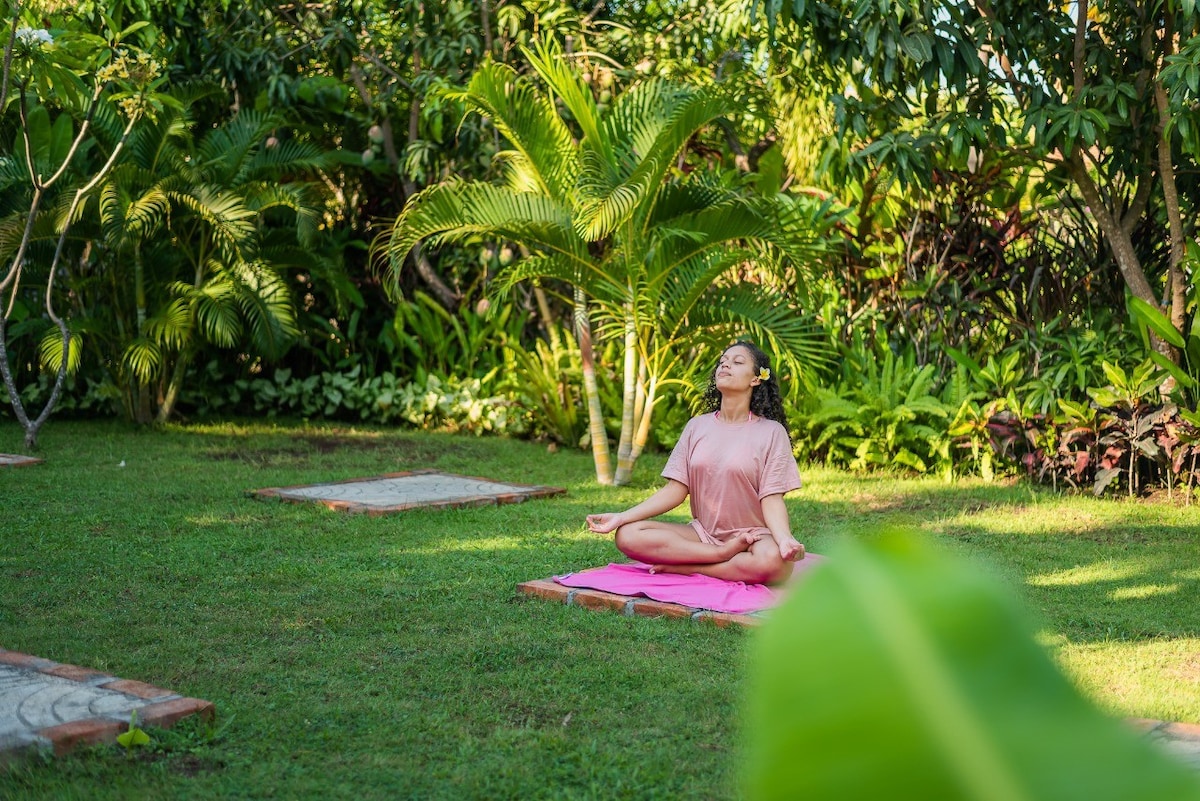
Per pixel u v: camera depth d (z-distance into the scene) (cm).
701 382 804
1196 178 810
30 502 666
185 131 1030
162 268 1032
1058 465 758
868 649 24
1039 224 916
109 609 437
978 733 23
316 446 964
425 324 1123
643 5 1056
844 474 820
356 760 285
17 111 979
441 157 1041
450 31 975
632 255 767
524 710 326
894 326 955
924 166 730
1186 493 714
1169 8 680
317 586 477
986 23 697
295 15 1085
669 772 278
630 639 399
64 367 892
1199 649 394
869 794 23
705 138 1016
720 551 464
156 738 291
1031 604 454
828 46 730
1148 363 728
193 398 1147
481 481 776
